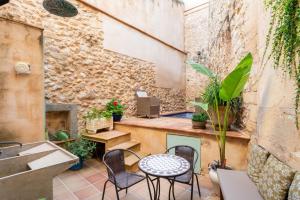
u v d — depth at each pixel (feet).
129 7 17.58
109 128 13.97
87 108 13.42
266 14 7.14
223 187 5.96
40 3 10.93
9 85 7.98
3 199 4.44
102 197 7.36
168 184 9.29
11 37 8.00
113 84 15.65
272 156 5.84
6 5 9.55
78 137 12.23
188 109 28.37
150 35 20.26
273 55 6.30
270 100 6.68
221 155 8.43
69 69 12.34
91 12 13.84
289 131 5.36
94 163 11.96
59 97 11.73
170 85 24.56
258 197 5.42
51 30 11.41
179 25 27.02
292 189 4.30
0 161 5.57
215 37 19.65
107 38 15.14
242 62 6.56
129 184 6.94
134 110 17.99
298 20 4.81
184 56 28.14
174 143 11.54
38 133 8.82
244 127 10.40
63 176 10.05
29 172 4.86
